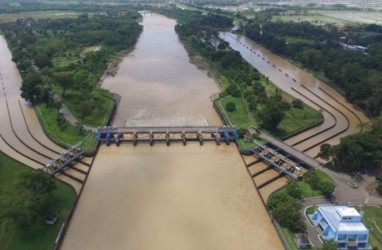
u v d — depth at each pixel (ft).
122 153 364.38
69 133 380.58
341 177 312.71
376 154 314.35
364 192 293.64
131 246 246.27
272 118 387.34
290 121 422.00
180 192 303.89
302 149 369.30
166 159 356.38
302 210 273.13
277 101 452.35
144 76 596.70
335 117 450.71
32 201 250.57
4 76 590.55
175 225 266.16
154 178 323.37
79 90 485.15
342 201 282.36
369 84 482.69
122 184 312.91
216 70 628.69
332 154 324.60
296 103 461.78
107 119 414.41
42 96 454.81
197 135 395.96
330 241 229.25
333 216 248.93
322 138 394.73
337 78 557.74
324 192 290.76
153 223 267.39
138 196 297.33
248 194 304.09
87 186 308.81
